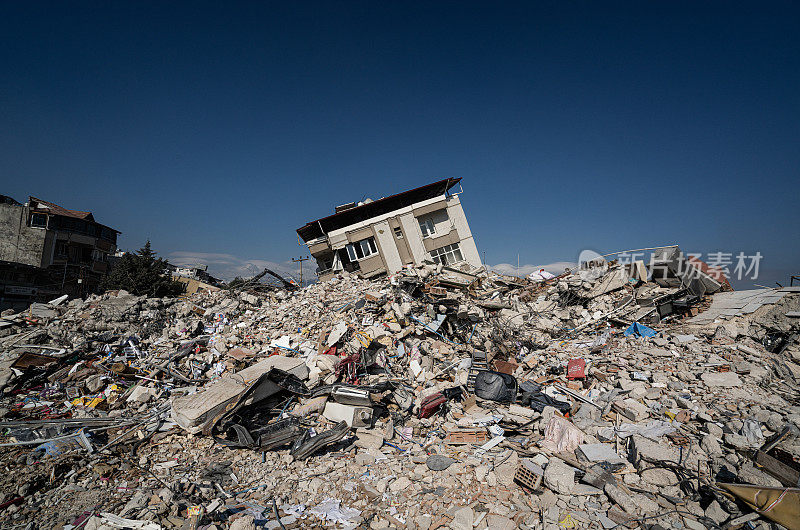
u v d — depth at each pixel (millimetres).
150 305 20344
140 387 12938
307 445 9180
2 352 14094
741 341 14438
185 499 7512
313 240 36656
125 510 6973
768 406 9625
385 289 20562
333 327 16281
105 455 9164
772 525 6027
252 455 9461
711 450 8055
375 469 8719
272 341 16609
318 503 7570
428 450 9562
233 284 42500
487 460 8766
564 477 7504
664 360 13297
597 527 6469
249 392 10422
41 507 7191
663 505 6887
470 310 18250
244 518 6707
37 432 9727
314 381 12617
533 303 23484
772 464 7020
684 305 18656
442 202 37219
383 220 36406
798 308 14922
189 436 10219
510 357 16469
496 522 6730
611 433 9406
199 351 15938
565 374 13781
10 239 37312
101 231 45594
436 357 15227
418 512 7152
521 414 10828
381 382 11906
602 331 19078
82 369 13633
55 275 38562
